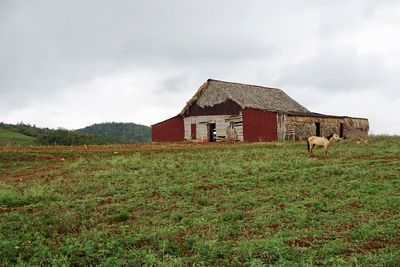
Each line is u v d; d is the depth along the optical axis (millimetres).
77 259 8680
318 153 25234
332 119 45531
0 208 13688
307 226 10859
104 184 17250
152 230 10586
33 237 10086
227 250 9055
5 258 8562
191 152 28500
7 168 23547
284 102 50438
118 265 8297
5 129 68938
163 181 17297
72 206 13648
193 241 9680
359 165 19578
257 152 26797
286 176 17344
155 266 8242
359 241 9547
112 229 10914
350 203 12945
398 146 27625
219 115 43531
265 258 8594
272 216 11680
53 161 25828
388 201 12805
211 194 14789
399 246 9125
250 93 46938
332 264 8141
